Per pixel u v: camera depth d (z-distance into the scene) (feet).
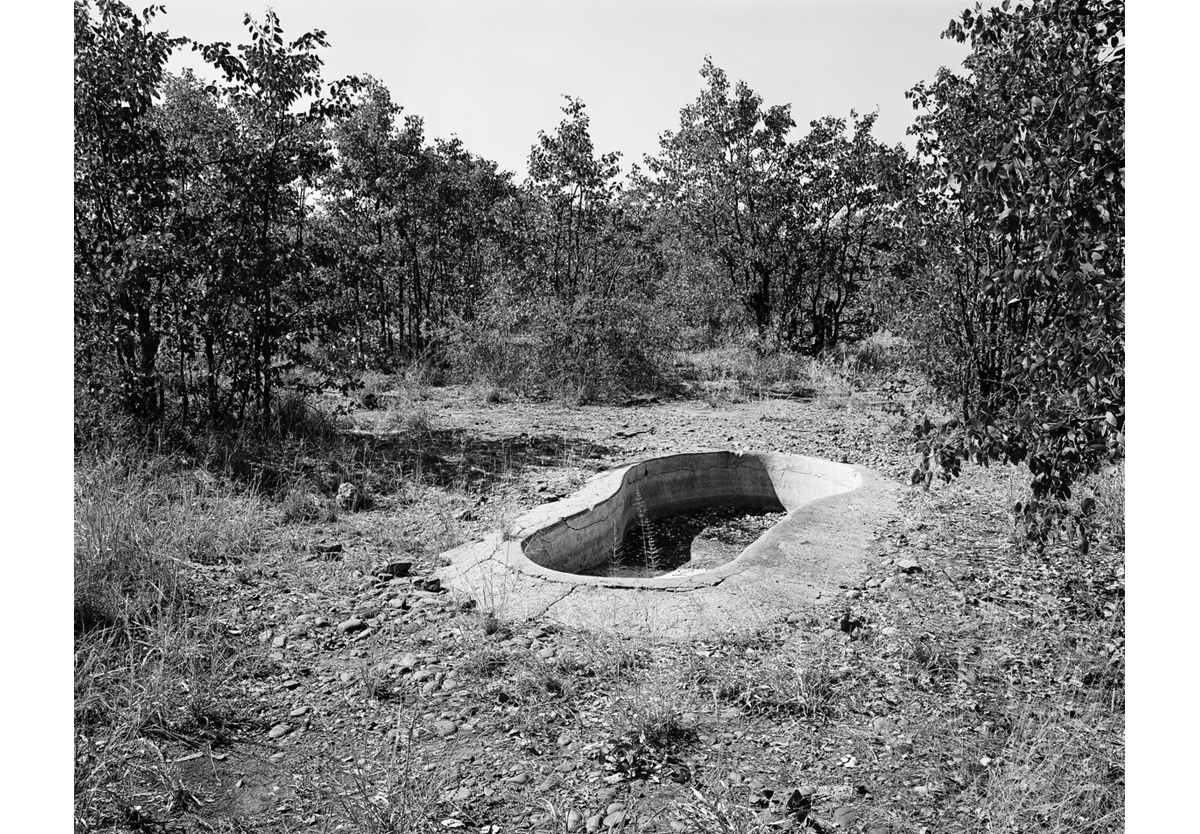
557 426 35.29
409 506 23.62
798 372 48.06
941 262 30.19
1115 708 12.50
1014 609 16.43
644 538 25.81
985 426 13.39
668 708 12.55
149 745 11.76
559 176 51.67
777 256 56.18
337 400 36.99
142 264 25.55
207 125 31.68
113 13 26.55
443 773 11.37
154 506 20.13
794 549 19.99
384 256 48.67
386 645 15.24
